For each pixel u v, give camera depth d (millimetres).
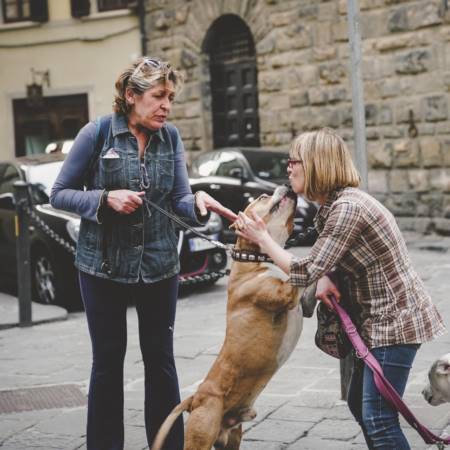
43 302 10305
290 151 3842
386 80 15336
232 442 4219
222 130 19281
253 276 3875
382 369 3613
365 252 3623
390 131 15359
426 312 3652
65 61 21984
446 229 14570
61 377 6973
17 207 9172
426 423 5188
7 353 7980
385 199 15523
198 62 19250
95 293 4453
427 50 14742
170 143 4520
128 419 5691
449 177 14625
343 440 5027
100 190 4301
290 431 5227
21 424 5734
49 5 22000
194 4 19141
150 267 4441
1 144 22844
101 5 21297
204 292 10445
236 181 14102
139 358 7348
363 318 3693
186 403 3969
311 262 3602
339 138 3766
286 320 3887
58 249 9867
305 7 16688
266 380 3979
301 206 13406
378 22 15352
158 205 4461
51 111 22359
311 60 16734
